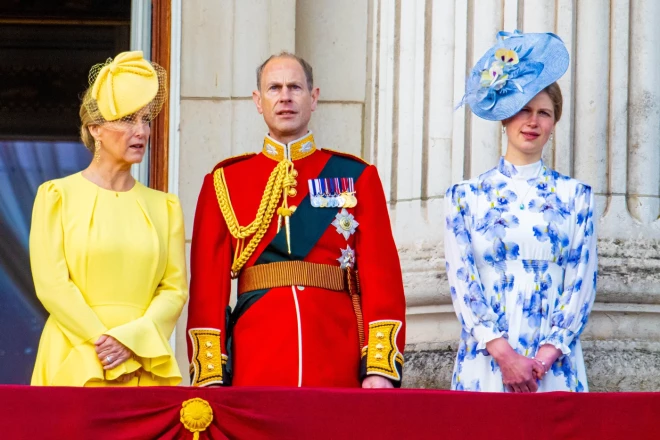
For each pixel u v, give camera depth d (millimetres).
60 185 8805
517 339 9039
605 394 8008
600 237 10547
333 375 8758
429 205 10867
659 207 10695
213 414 7906
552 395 7984
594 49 10781
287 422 7898
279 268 8992
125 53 8938
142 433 7836
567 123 10703
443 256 10672
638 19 10844
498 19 10891
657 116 10766
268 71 9352
